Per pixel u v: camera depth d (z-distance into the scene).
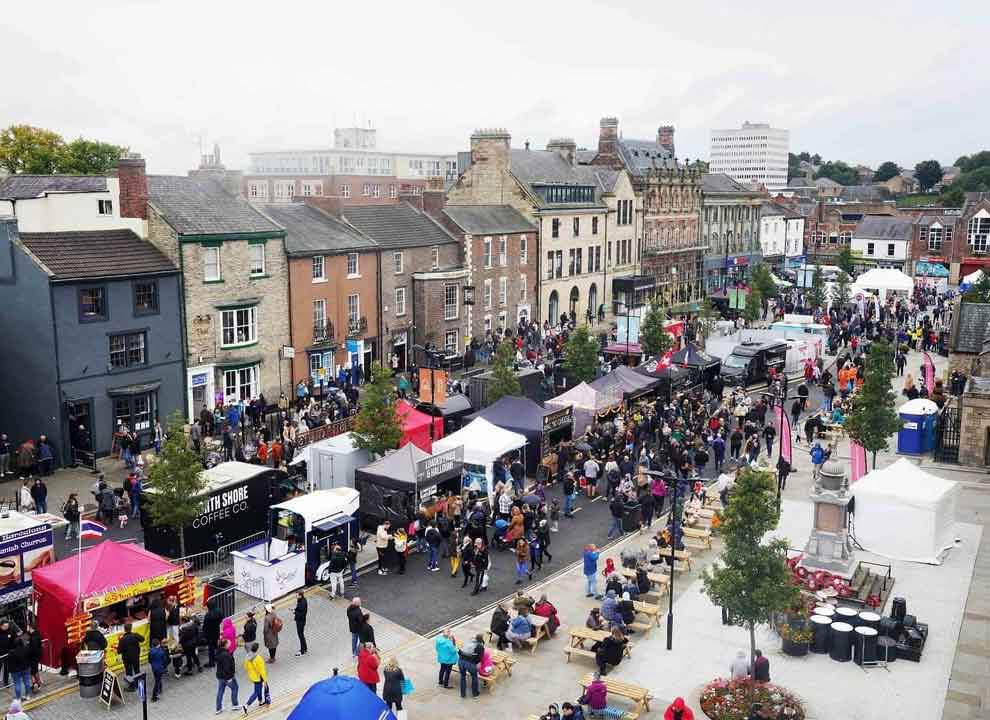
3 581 23.06
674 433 37.59
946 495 28.75
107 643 21.47
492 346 59.12
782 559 19.98
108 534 30.27
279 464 34.53
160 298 40.81
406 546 28.23
